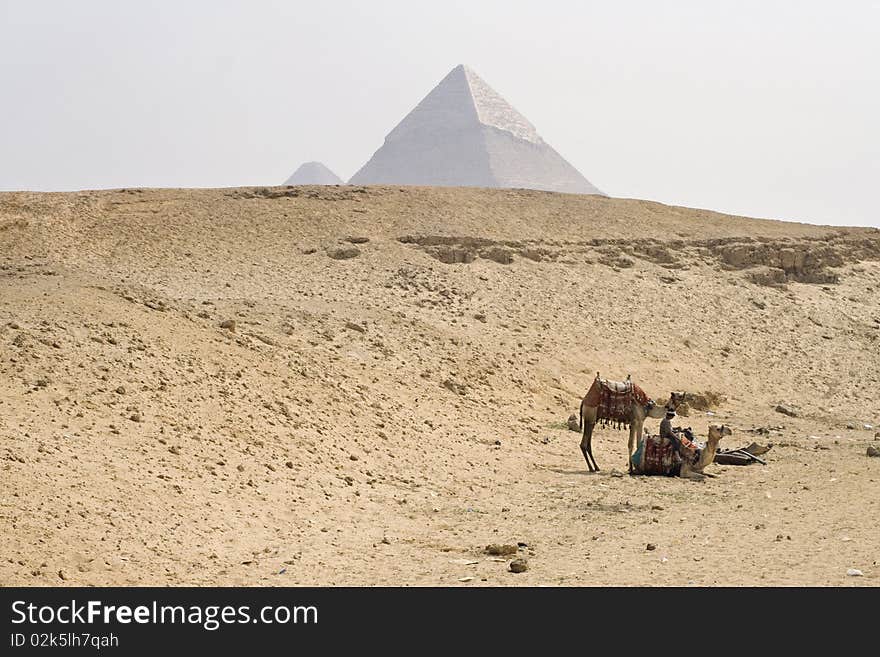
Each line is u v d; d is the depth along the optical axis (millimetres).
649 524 25938
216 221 83562
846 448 44312
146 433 26938
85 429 25766
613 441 44062
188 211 86125
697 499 30094
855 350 76000
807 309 81438
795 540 23359
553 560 21922
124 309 37250
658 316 74250
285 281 69750
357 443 33312
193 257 74812
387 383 43500
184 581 19203
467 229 83438
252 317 48906
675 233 90000
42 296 37125
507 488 31625
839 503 28672
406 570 21047
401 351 50750
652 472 34969
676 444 34938
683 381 64188
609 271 80812
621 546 23188
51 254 74312
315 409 34844
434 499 29016
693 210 101250
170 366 32531
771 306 80625
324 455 30781
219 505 23828
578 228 88312
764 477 34719
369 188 94688
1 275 63312
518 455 37781
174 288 65062
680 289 80000
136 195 89438
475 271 76062
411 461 33281
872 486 31953
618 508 28281
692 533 24562
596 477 34250
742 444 45438
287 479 27484
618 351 66125
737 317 77438
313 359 41969
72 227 80500
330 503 26609
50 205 84438
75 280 44938
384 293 68500
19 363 28688
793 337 76062
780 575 19984
